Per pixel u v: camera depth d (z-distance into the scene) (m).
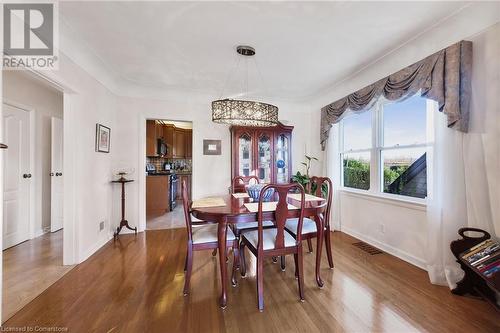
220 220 1.83
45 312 1.69
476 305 1.76
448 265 2.03
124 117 3.57
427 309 1.73
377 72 2.85
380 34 2.22
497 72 1.77
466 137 1.94
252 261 2.62
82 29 2.12
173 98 3.81
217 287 2.06
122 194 3.42
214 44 2.39
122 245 3.06
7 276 2.21
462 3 1.82
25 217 3.18
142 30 2.14
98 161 2.97
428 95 2.11
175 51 2.54
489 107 1.82
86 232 2.66
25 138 3.19
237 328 1.54
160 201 5.05
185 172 6.50
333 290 1.99
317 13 1.90
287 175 4.14
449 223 2.01
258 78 3.32
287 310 1.73
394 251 2.72
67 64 2.27
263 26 2.08
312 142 4.44
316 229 2.24
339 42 2.36
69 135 2.46
